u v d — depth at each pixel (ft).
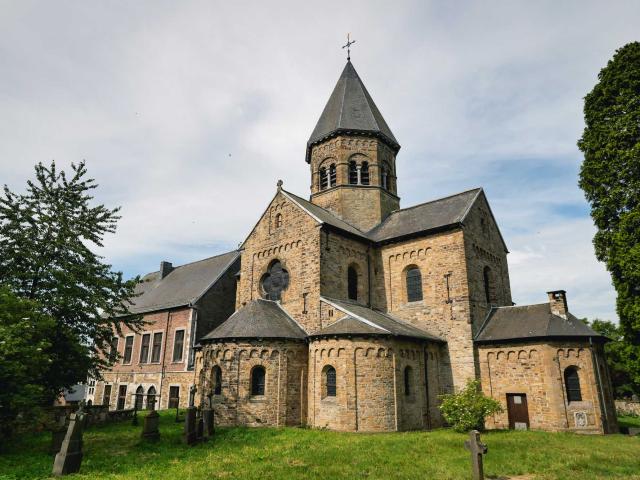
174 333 131.34
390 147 131.13
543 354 83.05
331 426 75.66
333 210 120.06
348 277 102.22
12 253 71.56
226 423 78.84
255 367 81.71
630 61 82.89
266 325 85.92
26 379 57.57
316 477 44.68
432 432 74.02
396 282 104.73
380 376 76.84
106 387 146.92
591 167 84.02
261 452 56.90
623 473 47.19
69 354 74.79
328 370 79.97
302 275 96.84
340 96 131.44
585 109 87.97
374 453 55.11
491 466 50.29
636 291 75.31
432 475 45.34
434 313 96.78
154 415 66.28
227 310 137.28
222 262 145.89
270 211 108.88
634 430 82.64
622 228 76.28
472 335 90.94
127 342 146.00
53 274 72.69
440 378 92.22
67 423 62.18
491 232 111.86
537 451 57.98
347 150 123.85
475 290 96.63
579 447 61.00
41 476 46.03
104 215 84.74
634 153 77.56
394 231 110.22
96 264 82.64
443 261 98.07
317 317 91.20
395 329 84.48
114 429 77.46
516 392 84.84
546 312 90.27
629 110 81.46
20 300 59.67
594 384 80.84
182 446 61.41
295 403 81.35
